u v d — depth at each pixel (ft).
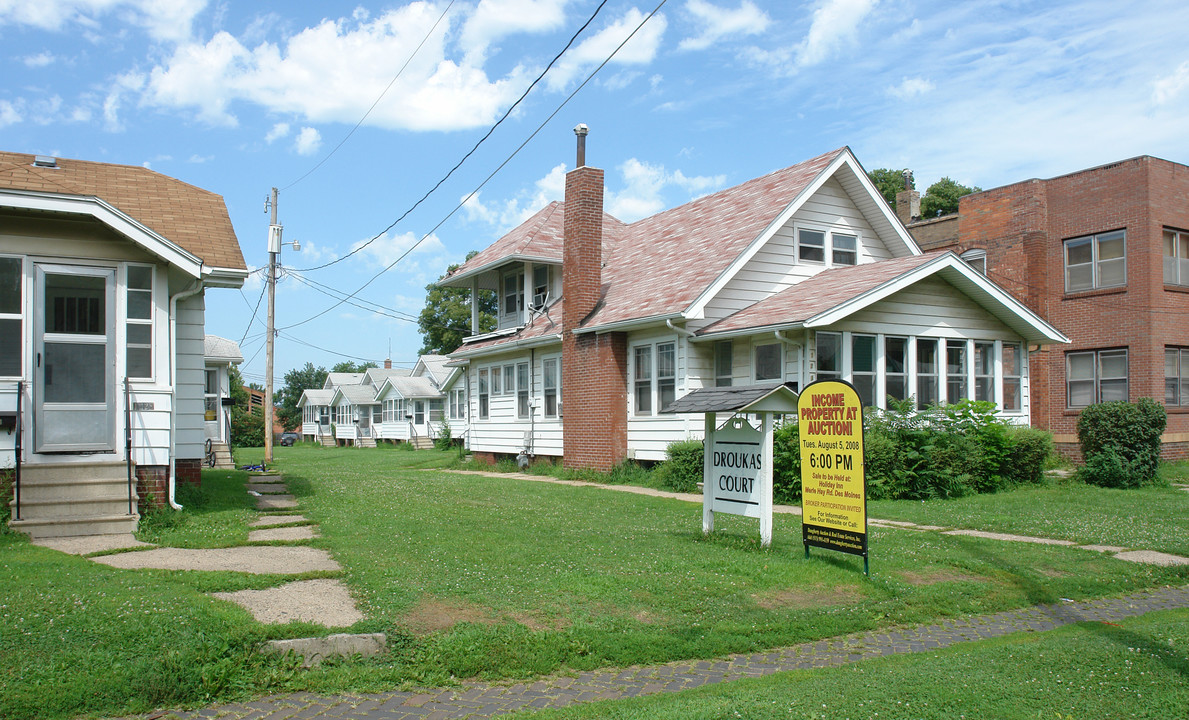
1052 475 61.62
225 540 31.86
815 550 32.07
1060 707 16.72
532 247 75.56
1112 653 20.54
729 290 60.03
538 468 73.82
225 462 92.22
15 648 18.30
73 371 35.45
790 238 63.72
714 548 32.37
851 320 53.72
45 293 35.27
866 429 50.88
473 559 29.19
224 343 108.17
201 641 19.03
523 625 22.00
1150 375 70.23
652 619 23.41
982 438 53.16
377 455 129.18
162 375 36.73
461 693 18.40
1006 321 60.85
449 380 142.92
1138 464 54.80
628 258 77.61
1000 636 23.31
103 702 16.78
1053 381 77.36
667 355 61.05
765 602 25.61
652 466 62.54
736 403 31.78
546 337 72.18
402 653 20.01
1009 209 80.69
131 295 36.58
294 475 70.54
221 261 41.11
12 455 33.65
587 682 19.29
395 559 28.78
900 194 111.24
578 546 32.35
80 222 35.78
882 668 19.90
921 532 37.17
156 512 35.47
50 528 32.40
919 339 57.21
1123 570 30.37
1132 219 71.82
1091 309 74.54
